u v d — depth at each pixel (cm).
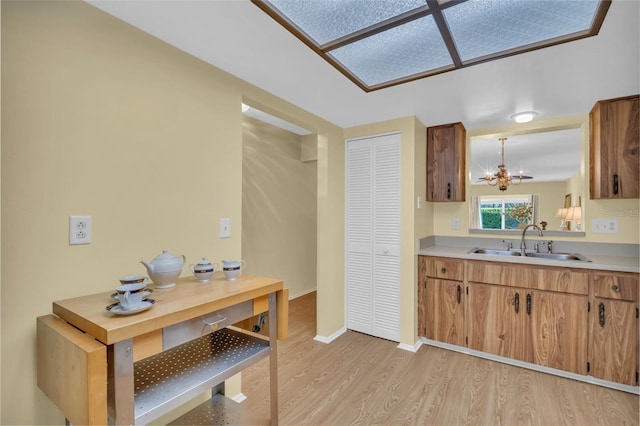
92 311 103
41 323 108
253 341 150
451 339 267
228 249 185
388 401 196
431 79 197
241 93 197
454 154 291
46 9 116
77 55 124
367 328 299
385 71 190
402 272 275
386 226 286
